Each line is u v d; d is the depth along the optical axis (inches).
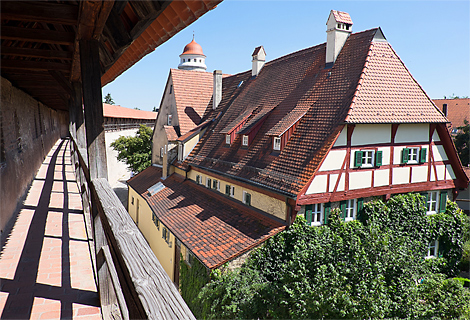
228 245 502.6
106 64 207.6
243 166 657.6
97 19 123.0
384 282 418.9
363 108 551.5
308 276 427.5
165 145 1010.1
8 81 302.8
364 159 564.1
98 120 149.1
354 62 622.8
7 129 281.1
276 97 753.6
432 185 630.5
